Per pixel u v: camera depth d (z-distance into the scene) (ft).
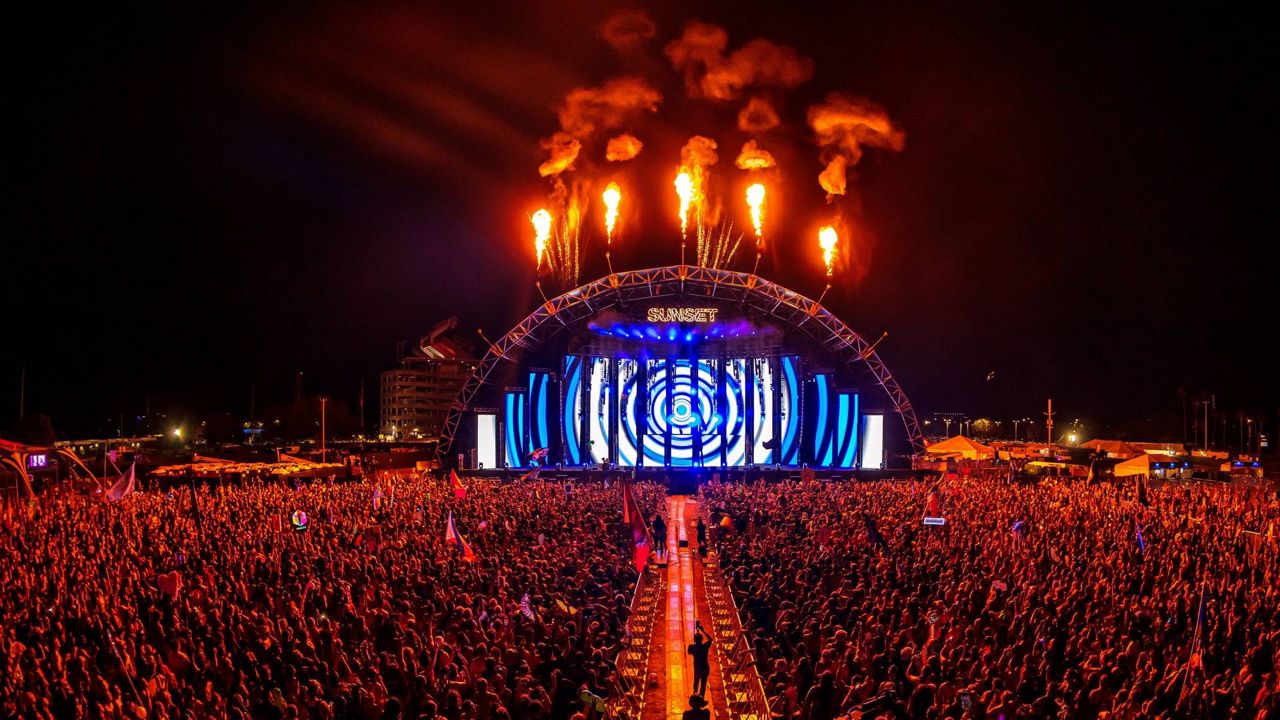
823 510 137.90
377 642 65.41
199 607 74.23
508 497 152.05
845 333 224.12
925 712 50.49
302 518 113.09
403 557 95.81
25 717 46.83
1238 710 48.24
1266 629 65.36
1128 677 53.52
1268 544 100.07
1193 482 214.48
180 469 218.18
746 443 228.84
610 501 152.66
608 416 231.91
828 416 225.97
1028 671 55.11
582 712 52.29
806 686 57.77
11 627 64.08
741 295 228.02
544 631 68.85
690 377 230.89
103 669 56.90
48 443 368.89
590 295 225.76
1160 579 81.25
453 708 48.73
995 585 75.82
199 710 50.19
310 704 49.83
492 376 228.43
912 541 107.55
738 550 110.63
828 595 82.89
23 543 99.40
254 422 581.94
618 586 91.97
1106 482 191.83
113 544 99.60
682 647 87.25
